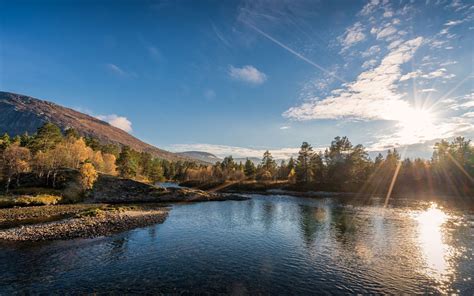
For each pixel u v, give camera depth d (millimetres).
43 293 18672
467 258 26906
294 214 54969
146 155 182375
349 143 137750
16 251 27109
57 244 29797
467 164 121188
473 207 67750
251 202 79438
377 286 20578
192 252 28312
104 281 20812
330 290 19875
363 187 120188
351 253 28406
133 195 82188
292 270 23625
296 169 141000
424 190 112062
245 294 19109
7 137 105938
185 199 84500
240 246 30750
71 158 97625
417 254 28203
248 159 179250
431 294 19375
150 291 19281
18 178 75938
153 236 34531
